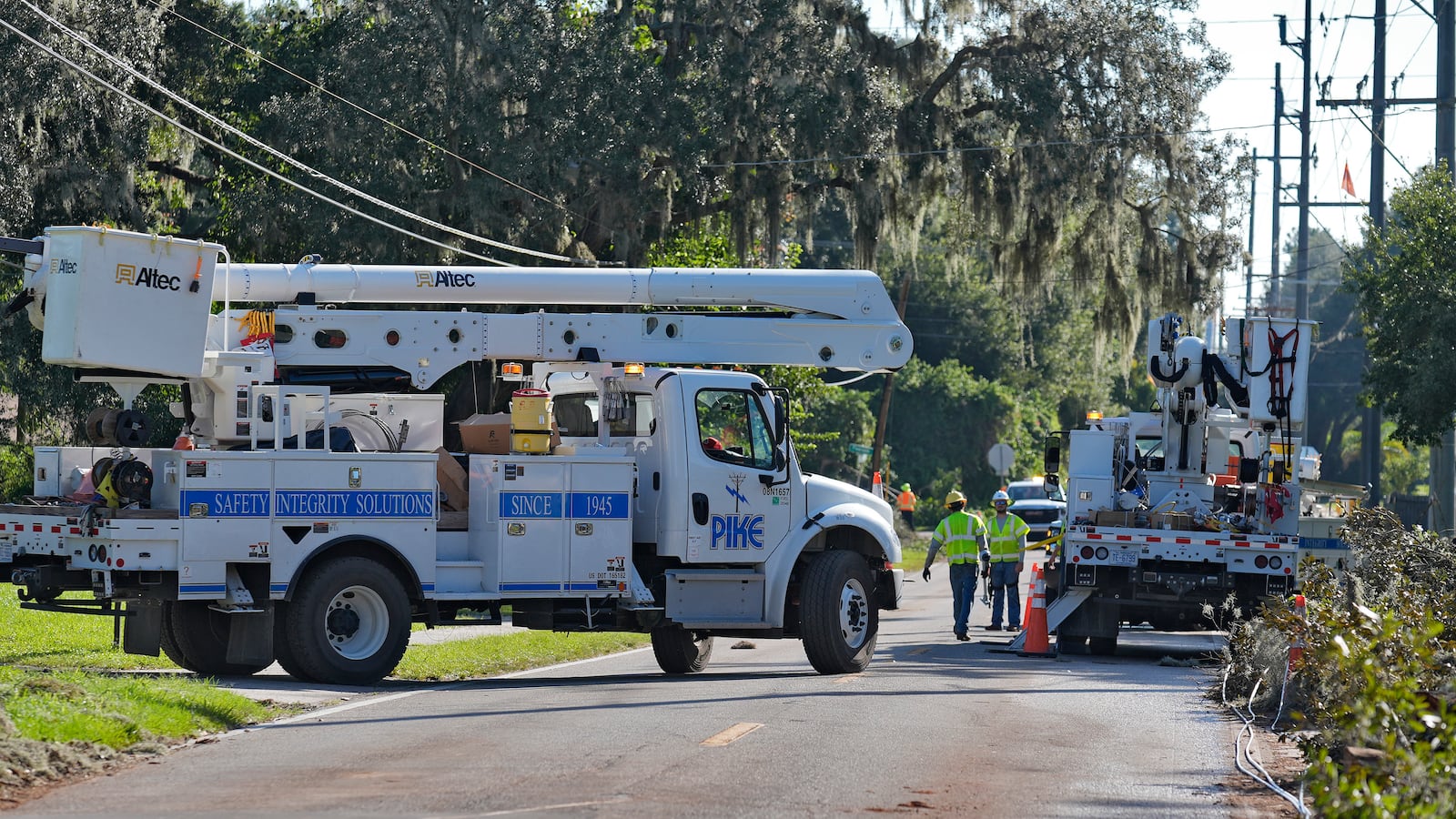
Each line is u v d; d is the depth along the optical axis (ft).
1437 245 194.08
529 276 100.37
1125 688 90.27
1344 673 59.52
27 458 196.95
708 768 56.90
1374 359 208.95
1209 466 120.67
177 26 200.44
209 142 151.33
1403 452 479.00
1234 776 58.65
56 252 81.66
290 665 83.51
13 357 178.50
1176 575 110.93
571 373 100.12
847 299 103.24
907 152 217.77
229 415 85.61
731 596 96.84
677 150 194.70
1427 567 107.04
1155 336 116.78
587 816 47.62
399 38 184.55
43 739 57.57
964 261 241.96
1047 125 217.15
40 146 175.63
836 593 97.30
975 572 129.70
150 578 81.20
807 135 202.59
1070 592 114.01
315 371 94.17
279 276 95.81
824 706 77.05
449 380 176.14
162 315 82.89
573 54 192.13
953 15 216.95
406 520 85.92
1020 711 77.66
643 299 102.42
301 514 83.05
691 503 94.73
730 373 97.45
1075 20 220.64
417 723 68.85
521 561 89.45
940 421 438.81
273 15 214.48
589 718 70.79
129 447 84.99
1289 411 112.88
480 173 184.65
